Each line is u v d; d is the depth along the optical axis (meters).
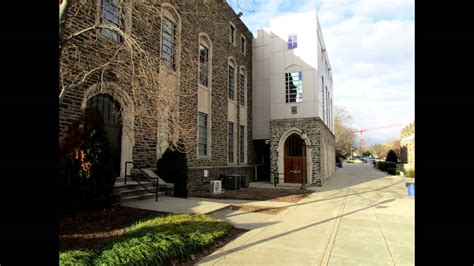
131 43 5.57
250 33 22.33
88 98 8.02
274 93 20.14
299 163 19.17
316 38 19.34
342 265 4.54
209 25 15.79
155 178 9.12
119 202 7.96
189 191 13.23
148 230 4.95
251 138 21.78
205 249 5.26
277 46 20.38
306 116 19.09
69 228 5.55
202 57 15.29
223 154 16.92
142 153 10.16
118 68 7.09
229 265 4.50
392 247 5.48
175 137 7.18
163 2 11.53
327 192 14.59
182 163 10.98
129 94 8.98
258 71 22.41
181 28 12.79
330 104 29.14
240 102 20.05
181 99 12.59
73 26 7.32
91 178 6.80
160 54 11.01
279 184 18.75
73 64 7.25
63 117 7.32
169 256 4.43
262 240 5.90
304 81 19.41
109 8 7.41
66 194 6.45
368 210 9.49
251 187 17.05
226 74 17.80
